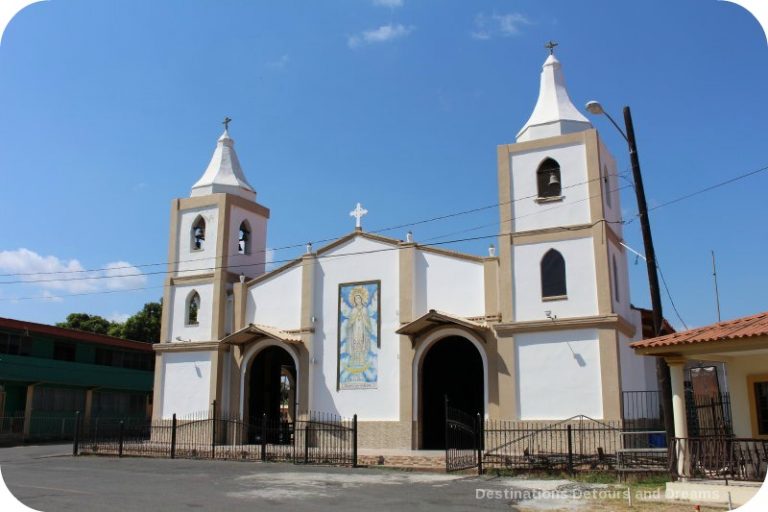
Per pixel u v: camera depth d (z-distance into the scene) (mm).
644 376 27484
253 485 17828
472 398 29938
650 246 18859
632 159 19438
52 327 41344
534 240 25953
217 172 34688
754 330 14961
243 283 32375
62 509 13891
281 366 35281
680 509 13828
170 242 34312
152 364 49312
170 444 29875
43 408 40719
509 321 25562
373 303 28859
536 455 21438
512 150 27078
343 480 18906
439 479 19141
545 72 28344
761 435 16875
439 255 28016
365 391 28297
